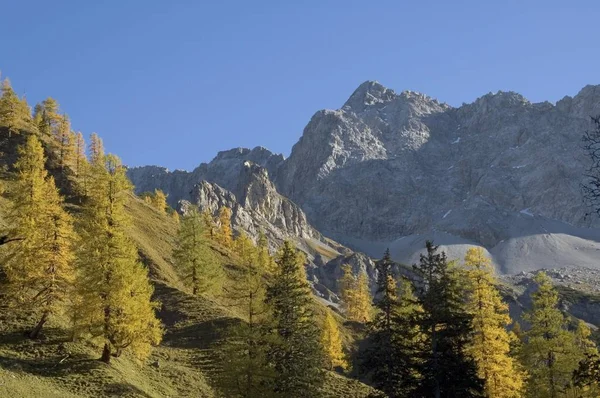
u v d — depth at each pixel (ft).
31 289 154.40
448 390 104.32
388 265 126.00
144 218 329.93
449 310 108.99
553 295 140.46
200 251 242.58
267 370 123.03
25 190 146.20
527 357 138.92
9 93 351.05
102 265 133.69
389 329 120.37
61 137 339.77
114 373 128.88
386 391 114.32
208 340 182.91
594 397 119.24
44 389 111.24
